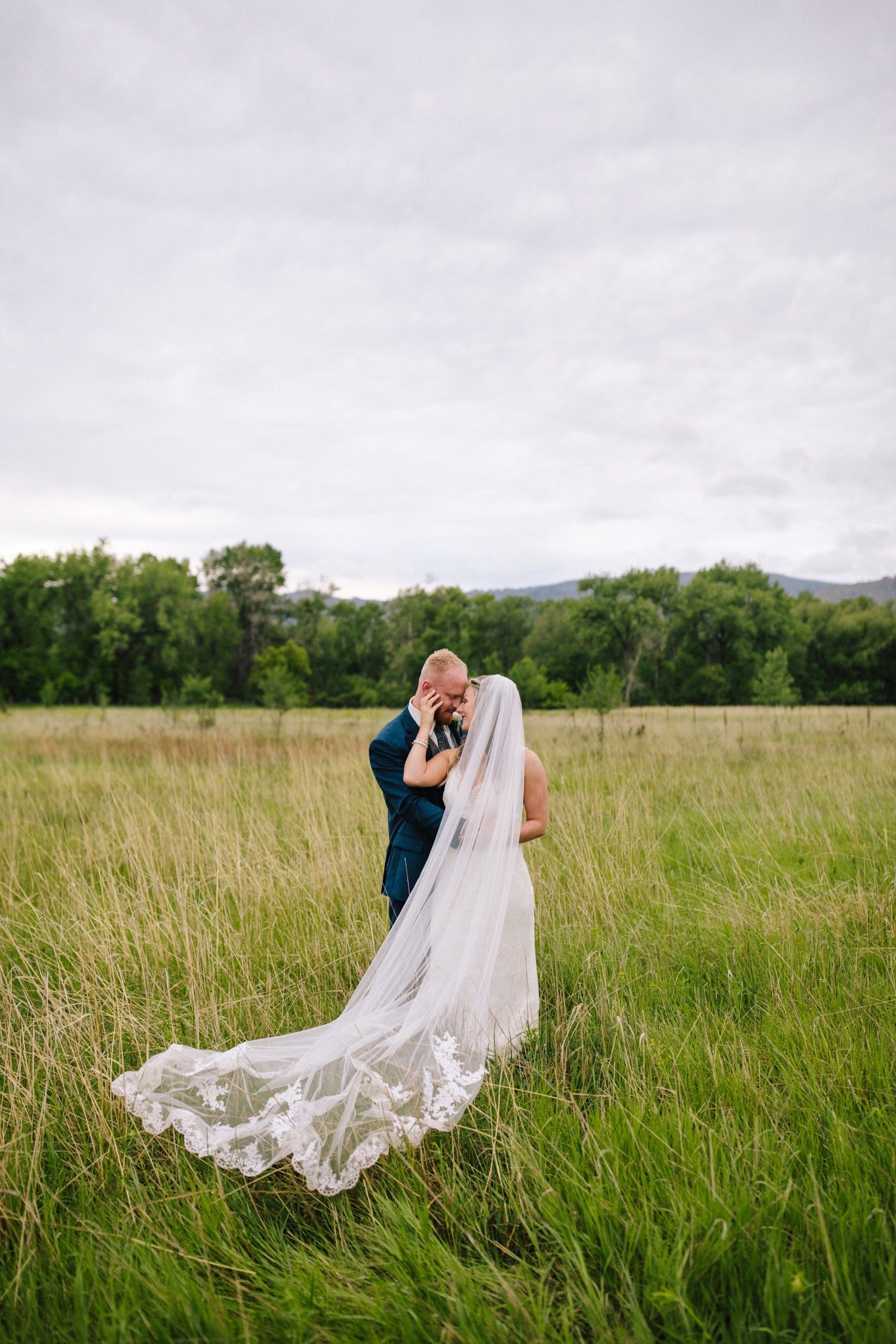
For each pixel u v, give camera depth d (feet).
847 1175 7.27
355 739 49.55
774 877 17.21
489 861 10.10
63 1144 8.62
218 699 86.69
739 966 12.64
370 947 13.23
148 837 19.58
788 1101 8.50
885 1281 6.10
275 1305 6.28
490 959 9.76
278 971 12.69
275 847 19.40
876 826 20.81
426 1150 8.30
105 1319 6.21
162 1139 8.61
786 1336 5.81
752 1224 6.66
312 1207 7.79
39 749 45.11
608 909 15.20
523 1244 7.09
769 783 28.78
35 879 17.63
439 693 10.91
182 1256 6.94
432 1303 6.26
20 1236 7.07
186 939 12.65
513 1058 9.91
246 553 250.16
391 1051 8.85
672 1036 10.18
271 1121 8.09
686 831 21.93
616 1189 7.11
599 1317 5.88
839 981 11.78
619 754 38.27
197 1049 9.30
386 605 261.03
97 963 12.84
